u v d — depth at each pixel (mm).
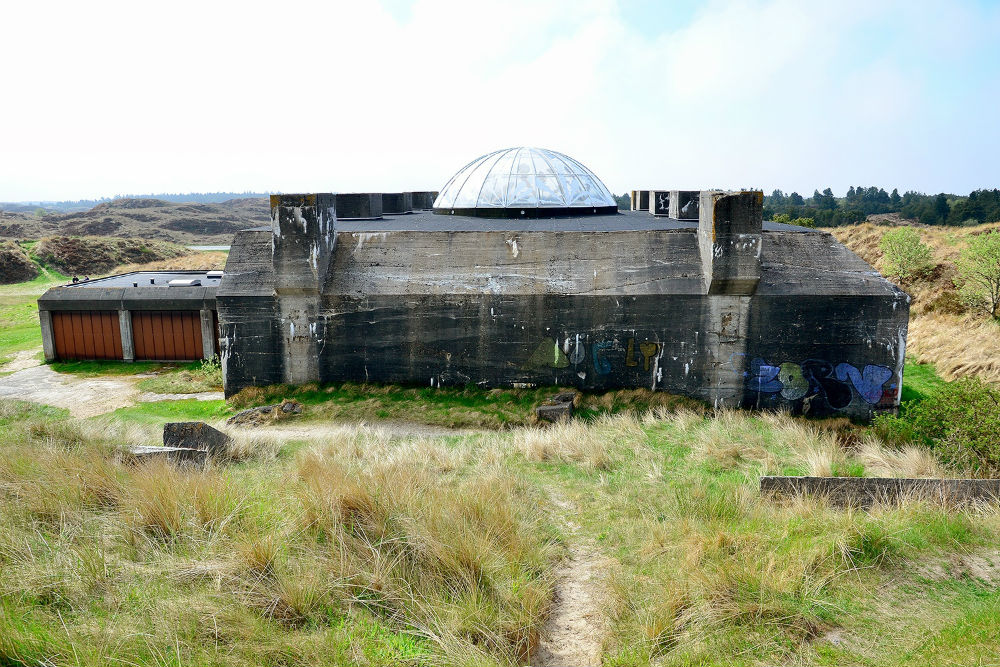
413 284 15828
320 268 15703
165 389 18031
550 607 5551
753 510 7320
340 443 11523
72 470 6941
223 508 6266
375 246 16500
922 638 4594
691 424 13125
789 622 4828
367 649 4457
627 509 7898
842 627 4789
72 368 20562
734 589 5207
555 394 15359
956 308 22891
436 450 10836
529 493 8492
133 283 22719
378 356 16047
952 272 25266
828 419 14750
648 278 15328
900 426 11500
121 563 5223
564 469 9969
